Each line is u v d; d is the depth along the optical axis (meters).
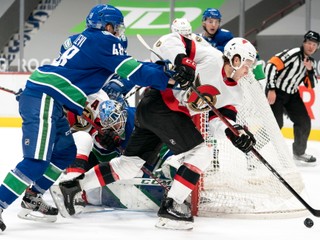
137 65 5.18
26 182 5.21
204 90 5.30
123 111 5.87
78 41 5.39
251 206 5.98
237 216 5.90
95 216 5.92
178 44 5.20
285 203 6.14
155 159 5.77
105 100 5.91
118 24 5.46
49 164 5.54
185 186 5.37
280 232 5.43
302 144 9.75
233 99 5.40
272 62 9.24
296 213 6.00
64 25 18.33
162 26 17.67
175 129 5.34
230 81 5.34
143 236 5.21
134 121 5.93
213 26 8.23
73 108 5.38
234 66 5.23
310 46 9.20
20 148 11.15
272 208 6.01
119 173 5.71
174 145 5.39
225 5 17.77
